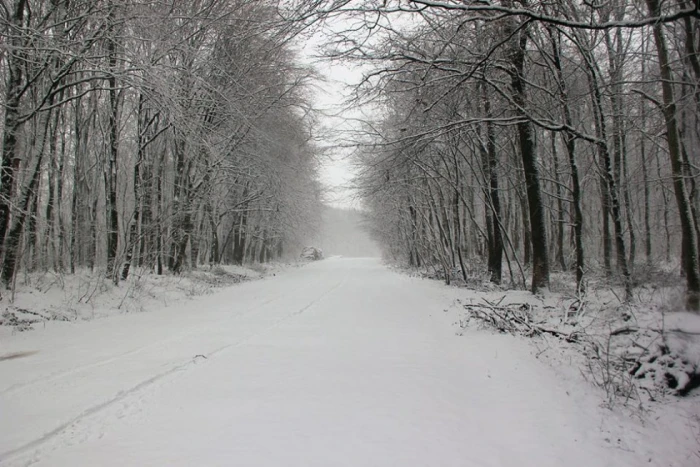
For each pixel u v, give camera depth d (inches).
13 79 476.7
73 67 519.2
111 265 673.0
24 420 193.5
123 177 1014.4
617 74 619.2
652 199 1347.2
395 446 171.5
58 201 807.1
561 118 586.6
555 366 280.1
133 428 185.9
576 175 543.5
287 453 163.8
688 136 627.2
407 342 358.9
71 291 570.6
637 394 228.2
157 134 689.0
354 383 249.8
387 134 572.1
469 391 240.2
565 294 509.0
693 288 368.2
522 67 518.0
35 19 531.2
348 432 183.6
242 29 368.2
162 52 509.0
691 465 169.8
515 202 1216.8
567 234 1342.3
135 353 318.0
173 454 162.4
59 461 156.9
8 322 417.1
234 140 850.1
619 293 427.5
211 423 191.6
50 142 702.5
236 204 1096.2
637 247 1206.9
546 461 167.0
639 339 271.6
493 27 393.4
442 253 859.4
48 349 331.9
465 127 508.1
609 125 786.2
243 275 1141.7
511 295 566.3
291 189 1233.4
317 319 476.4
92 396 224.5
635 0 438.9
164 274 887.1
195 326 434.3
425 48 440.5
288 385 245.0
